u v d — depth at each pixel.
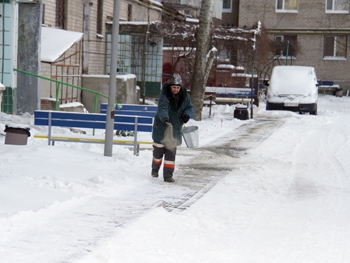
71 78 47.84
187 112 20.23
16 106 36.22
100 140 25.53
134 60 57.06
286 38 96.94
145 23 55.72
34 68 37.34
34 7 37.22
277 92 55.06
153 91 57.75
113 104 24.27
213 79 62.47
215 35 55.03
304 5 95.19
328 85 91.69
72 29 50.59
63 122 26.33
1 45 34.94
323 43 95.19
